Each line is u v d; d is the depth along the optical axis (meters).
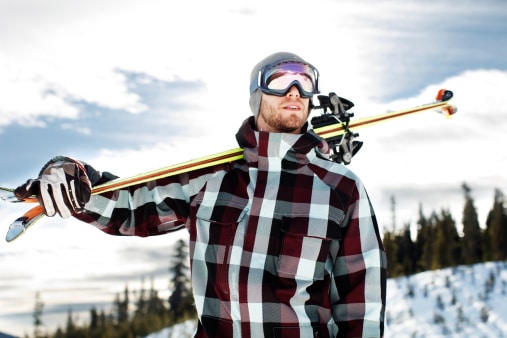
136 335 43.09
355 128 2.91
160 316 42.28
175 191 2.28
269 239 2.04
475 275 25.27
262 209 2.08
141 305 45.56
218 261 2.07
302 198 2.08
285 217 2.06
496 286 23.34
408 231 34.88
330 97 2.50
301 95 2.15
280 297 1.99
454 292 23.33
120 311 48.06
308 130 2.19
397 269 34.06
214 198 2.17
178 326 34.25
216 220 2.11
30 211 2.10
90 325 49.78
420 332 20.02
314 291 2.02
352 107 2.52
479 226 30.83
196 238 2.14
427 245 32.78
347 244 2.04
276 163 2.12
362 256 2.03
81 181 2.05
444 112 3.14
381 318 1.99
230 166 2.26
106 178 2.32
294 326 1.98
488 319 20.23
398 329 20.81
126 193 2.33
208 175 2.25
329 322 2.03
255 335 1.99
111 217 2.29
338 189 2.08
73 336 51.19
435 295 23.42
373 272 2.01
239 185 2.16
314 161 2.14
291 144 2.11
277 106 2.15
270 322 1.98
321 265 2.01
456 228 31.34
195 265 2.12
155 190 2.31
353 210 2.07
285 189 2.10
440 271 26.66
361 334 1.97
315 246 2.01
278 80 2.15
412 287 25.05
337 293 2.07
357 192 2.09
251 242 2.04
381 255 2.03
